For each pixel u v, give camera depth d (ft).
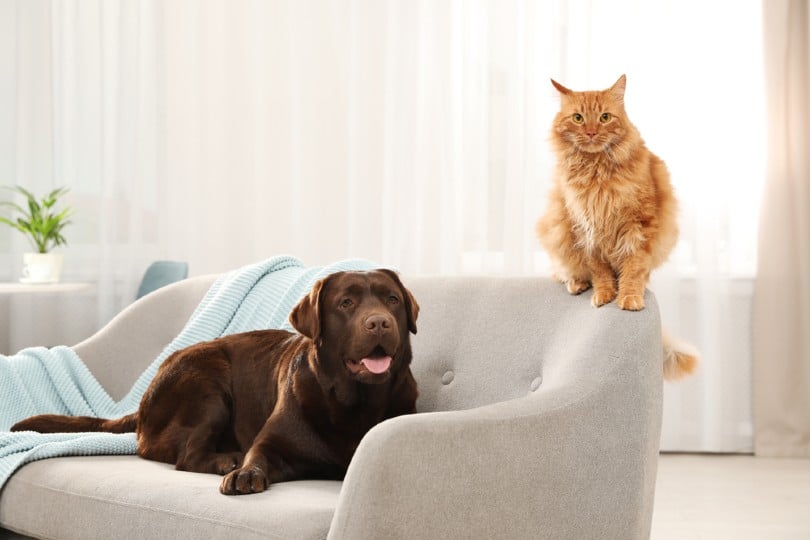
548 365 6.92
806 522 11.54
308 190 16.03
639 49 15.71
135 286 15.75
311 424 6.86
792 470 14.75
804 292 15.83
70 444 7.58
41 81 15.66
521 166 15.74
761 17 15.80
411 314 7.09
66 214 15.44
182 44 15.92
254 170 16.10
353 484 5.33
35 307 15.49
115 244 15.70
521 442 5.83
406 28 15.89
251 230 16.14
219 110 16.01
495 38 15.80
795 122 15.76
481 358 7.47
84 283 15.16
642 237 6.78
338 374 6.79
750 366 16.22
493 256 15.89
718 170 15.69
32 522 7.07
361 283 6.90
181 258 15.99
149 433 7.79
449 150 15.88
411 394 7.14
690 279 15.94
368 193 15.99
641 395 6.33
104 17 15.66
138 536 6.25
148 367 9.77
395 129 15.93
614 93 7.13
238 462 7.24
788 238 15.81
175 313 10.00
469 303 7.79
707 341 15.78
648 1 15.72
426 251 15.93
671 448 16.02
